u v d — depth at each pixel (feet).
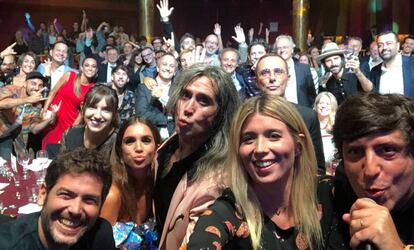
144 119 4.70
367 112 2.15
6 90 10.23
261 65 6.66
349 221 2.08
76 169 3.08
